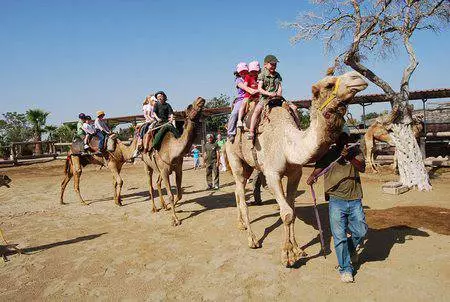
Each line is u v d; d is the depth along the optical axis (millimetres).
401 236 6137
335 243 4719
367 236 6254
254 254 5930
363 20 11008
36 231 8297
